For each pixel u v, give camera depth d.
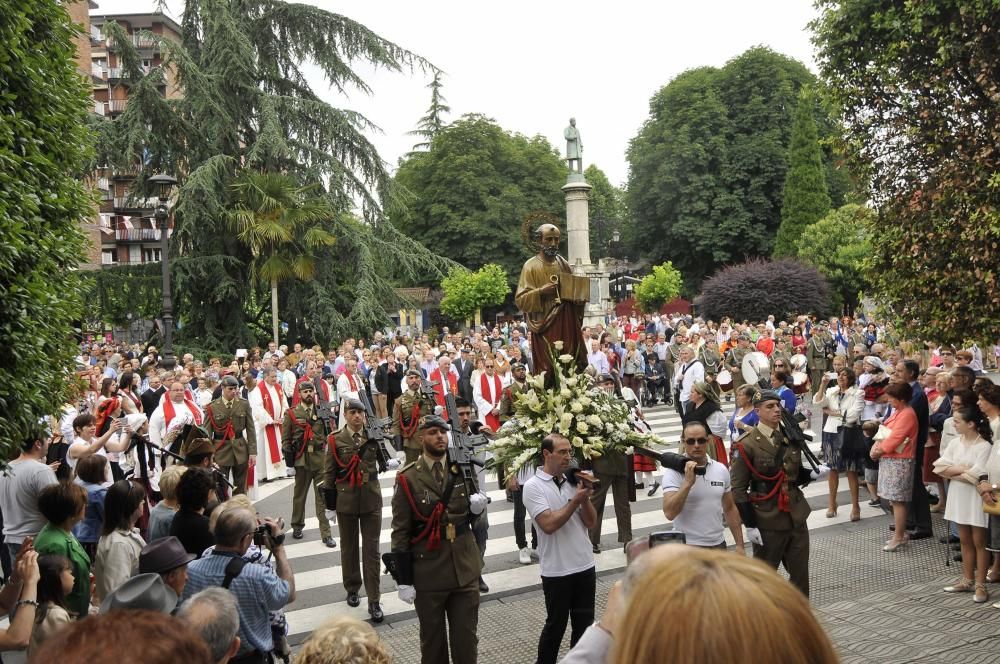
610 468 8.91
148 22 62.59
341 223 29.55
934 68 9.48
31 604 4.33
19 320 4.89
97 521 6.85
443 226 52.28
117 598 3.36
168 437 10.12
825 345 22.14
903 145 9.95
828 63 10.55
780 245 46.75
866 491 11.94
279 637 4.81
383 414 17.28
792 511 6.30
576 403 7.48
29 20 5.45
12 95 5.16
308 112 29.97
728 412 18.97
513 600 7.87
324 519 9.96
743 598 1.15
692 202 49.22
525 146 60.56
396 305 31.38
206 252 28.84
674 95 50.62
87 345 24.59
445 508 5.52
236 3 30.27
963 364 11.28
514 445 7.57
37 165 5.55
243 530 4.43
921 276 9.59
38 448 6.73
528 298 8.40
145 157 28.22
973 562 7.37
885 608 7.00
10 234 4.70
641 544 3.43
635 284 44.88
